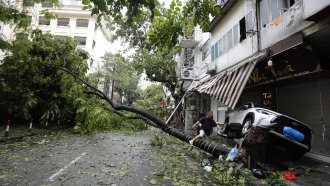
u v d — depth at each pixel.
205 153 9.00
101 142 11.23
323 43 7.39
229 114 11.84
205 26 4.78
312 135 7.76
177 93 23.95
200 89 12.05
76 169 6.24
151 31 5.11
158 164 7.20
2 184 4.94
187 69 21.69
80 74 16.27
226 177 5.57
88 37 35.16
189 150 9.75
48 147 9.38
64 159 7.34
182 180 5.60
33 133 12.74
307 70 8.26
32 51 15.41
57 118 16.78
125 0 3.80
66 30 35.03
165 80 24.22
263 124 7.80
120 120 17.72
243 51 11.66
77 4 36.12
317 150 8.46
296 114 9.48
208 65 16.81
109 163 7.03
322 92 8.20
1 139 10.05
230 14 13.54
